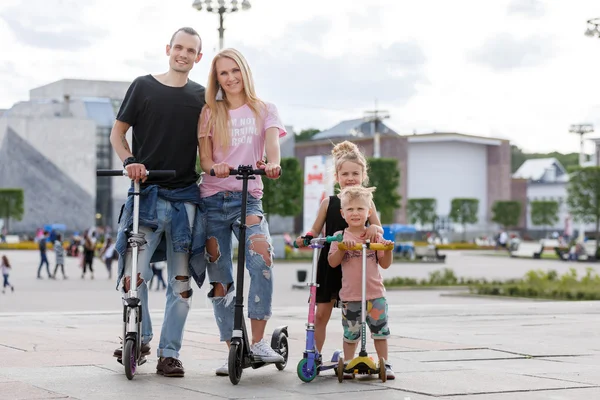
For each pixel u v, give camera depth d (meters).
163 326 6.68
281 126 6.91
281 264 49.56
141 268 6.71
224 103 6.91
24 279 34.00
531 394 5.89
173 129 6.77
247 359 6.38
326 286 6.84
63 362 7.31
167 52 6.92
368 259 6.63
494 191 114.88
